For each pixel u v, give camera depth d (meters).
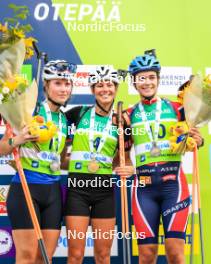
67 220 5.36
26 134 5.09
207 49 5.97
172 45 5.97
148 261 5.29
